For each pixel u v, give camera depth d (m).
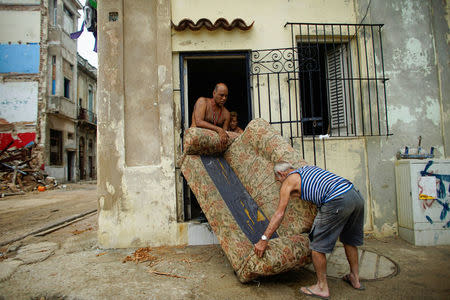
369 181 3.95
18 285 2.48
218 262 3.03
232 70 6.48
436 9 4.17
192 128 3.20
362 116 4.04
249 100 4.02
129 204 3.61
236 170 3.29
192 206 4.85
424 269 2.79
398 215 3.88
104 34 3.77
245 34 3.96
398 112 4.05
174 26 3.78
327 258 3.16
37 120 15.24
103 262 3.05
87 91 21.39
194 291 2.37
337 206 2.12
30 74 15.35
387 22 4.10
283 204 2.22
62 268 2.87
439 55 4.13
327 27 4.11
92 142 22.72
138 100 3.79
